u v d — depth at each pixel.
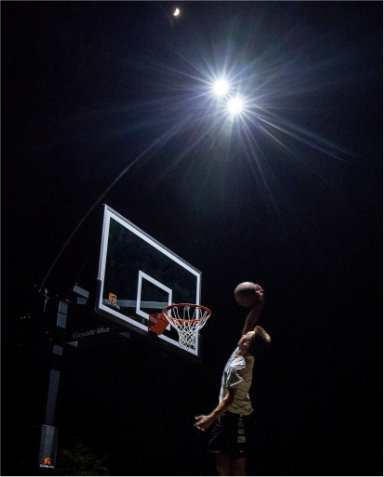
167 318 6.00
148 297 6.09
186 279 6.83
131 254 6.11
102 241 5.72
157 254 6.53
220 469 2.76
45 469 5.20
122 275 5.84
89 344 6.00
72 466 7.02
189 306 6.52
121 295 5.72
